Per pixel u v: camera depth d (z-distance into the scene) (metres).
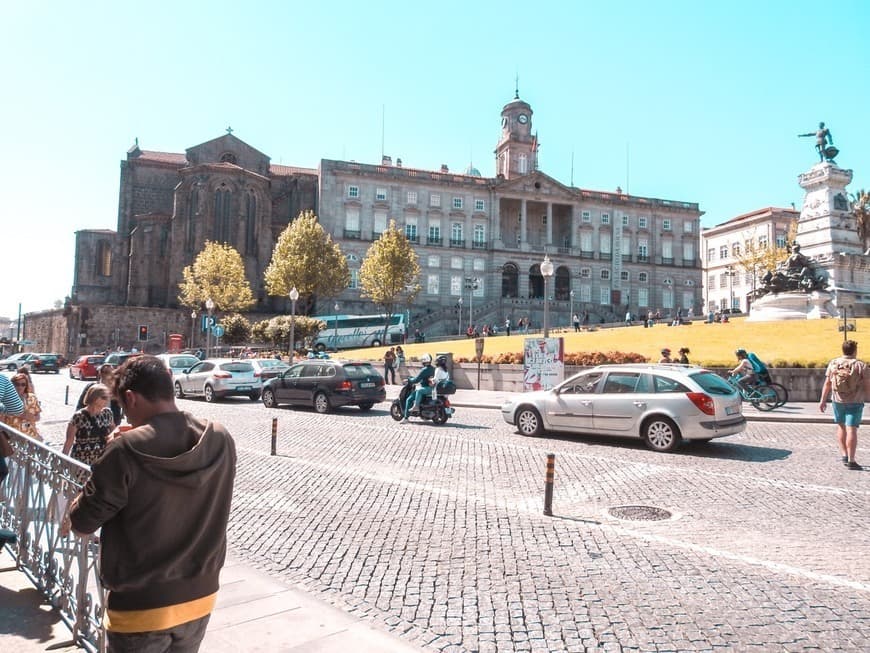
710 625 5.03
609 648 4.66
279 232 79.31
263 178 75.94
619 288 88.88
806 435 15.42
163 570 2.71
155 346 68.06
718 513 8.38
